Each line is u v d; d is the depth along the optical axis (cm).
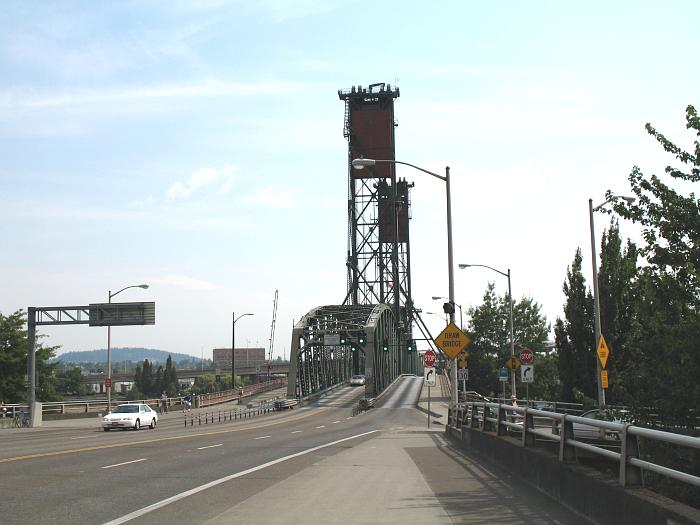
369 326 9825
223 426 4903
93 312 5350
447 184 3259
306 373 10212
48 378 6931
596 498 1005
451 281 3216
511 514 1133
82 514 1166
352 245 13112
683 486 1162
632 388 1344
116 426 4338
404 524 1071
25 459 2108
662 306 1316
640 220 1376
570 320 3575
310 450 2500
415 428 4188
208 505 1261
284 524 1077
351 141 12238
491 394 6969
